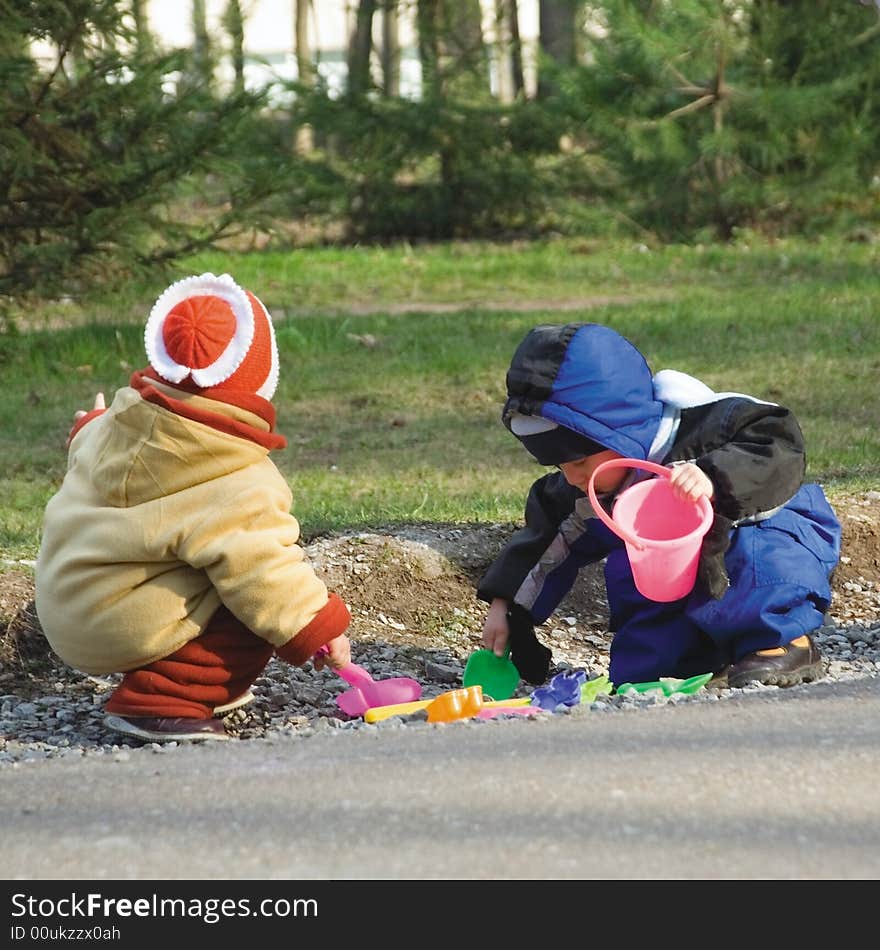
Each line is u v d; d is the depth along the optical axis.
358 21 39.03
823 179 31.75
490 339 20.61
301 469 13.58
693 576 6.90
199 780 5.17
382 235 35.38
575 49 35.53
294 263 30.19
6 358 18.80
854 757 5.05
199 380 6.52
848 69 32.09
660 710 6.07
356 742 5.79
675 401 7.07
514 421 7.02
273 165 20.64
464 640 9.16
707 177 32.50
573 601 9.72
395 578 9.52
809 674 7.01
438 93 34.84
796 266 27.95
